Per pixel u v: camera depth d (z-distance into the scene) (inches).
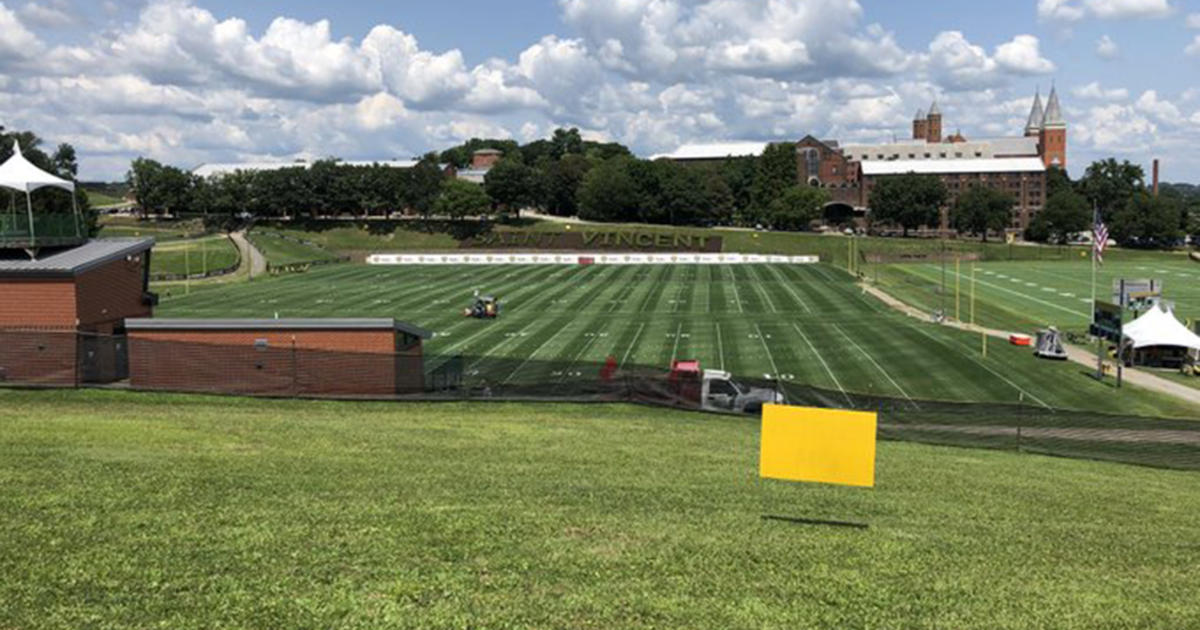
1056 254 6274.6
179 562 408.8
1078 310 3282.5
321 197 7126.0
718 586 398.6
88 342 1163.3
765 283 4156.0
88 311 1305.4
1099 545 522.9
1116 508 671.8
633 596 382.0
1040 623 372.2
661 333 2586.1
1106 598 408.5
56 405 988.6
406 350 1409.9
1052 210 7357.3
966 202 7460.6
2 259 1330.0
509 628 344.8
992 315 3085.6
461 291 3777.1
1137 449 1112.2
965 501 653.3
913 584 415.2
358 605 362.6
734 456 834.8
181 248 5349.4
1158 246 7268.7
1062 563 471.8
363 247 6712.6
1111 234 7185.0
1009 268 5236.2
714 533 493.7
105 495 526.6
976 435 1158.3
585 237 6796.3
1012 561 468.4
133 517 480.4
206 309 3120.1
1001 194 7495.1
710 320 2866.6
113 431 770.2
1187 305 3531.0
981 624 367.9
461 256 5629.9
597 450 829.8
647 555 442.3
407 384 1267.2
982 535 530.0
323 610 356.8
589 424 1058.1
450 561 420.8
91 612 350.0
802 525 530.0
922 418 1273.4
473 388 1312.7
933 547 488.1
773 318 2920.8
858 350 2290.8
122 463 626.5
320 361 1213.7
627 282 4215.1
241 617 349.1
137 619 344.8
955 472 811.4
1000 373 1996.8
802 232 7662.4
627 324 2773.1
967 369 2036.2
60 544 429.4
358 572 400.8
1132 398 1764.3
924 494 673.6
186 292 3705.7
